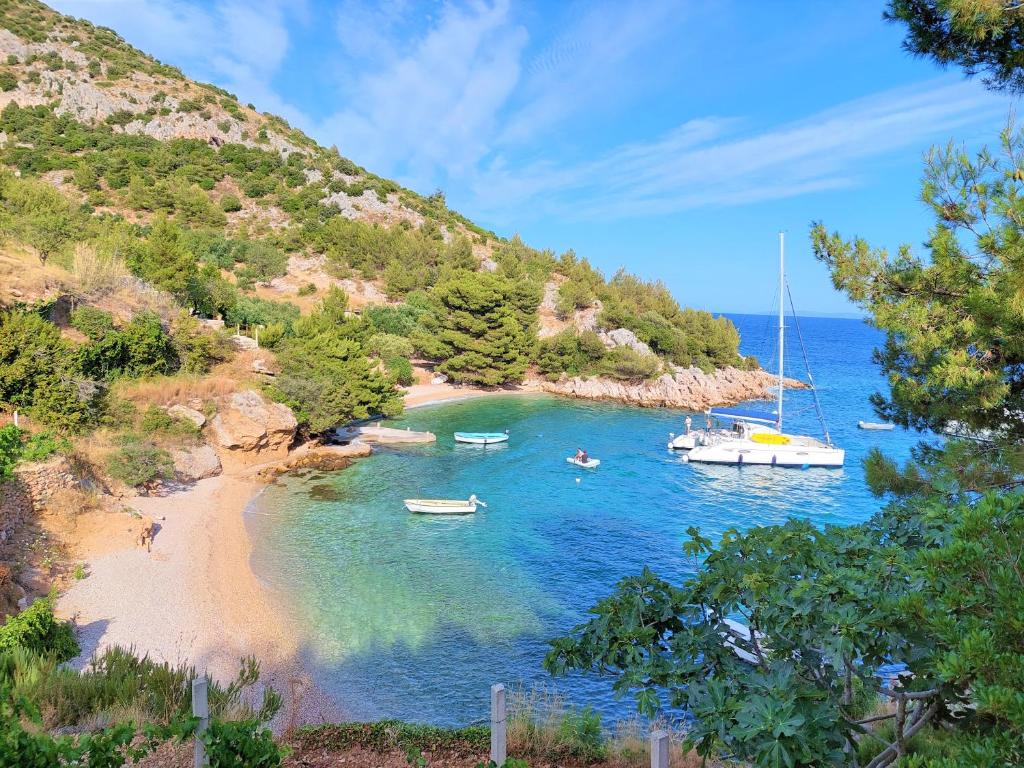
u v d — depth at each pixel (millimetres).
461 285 86750
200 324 52562
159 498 34719
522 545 32125
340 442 54000
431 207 159375
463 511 37250
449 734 11109
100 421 35500
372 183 152875
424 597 25531
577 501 40812
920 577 5766
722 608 7750
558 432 64562
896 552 6316
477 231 159375
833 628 6176
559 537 33562
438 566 28891
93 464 31859
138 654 19344
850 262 11727
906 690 6641
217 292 64250
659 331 97250
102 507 28484
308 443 51062
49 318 40750
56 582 22484
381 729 11297
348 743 10641
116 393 38156
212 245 100125
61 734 10977
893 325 11016
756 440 55750
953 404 11164
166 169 122562
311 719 16844
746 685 6488
